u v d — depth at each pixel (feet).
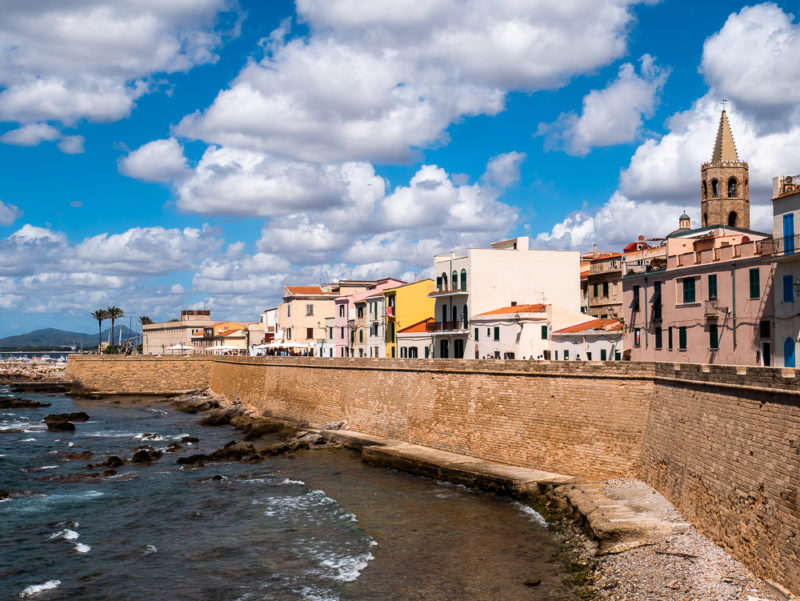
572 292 297.74
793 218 162.81
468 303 285.64
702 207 273.75
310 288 487.61
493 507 161.89
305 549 138.72
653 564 112.57
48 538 148.66
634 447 162.40
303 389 301.22
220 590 119.44
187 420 350.02
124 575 127.44
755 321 171.01
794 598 90.68
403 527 149.28
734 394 119.96
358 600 113.29
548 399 184.03
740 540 109.19
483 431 201.98
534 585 114.83
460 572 122.62
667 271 202.59
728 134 271.69
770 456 105.50
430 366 226.79
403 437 233.76
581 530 137.28
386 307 342.85
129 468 221.05
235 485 194.08
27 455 246.27
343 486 188.65
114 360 476.54
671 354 201.26
